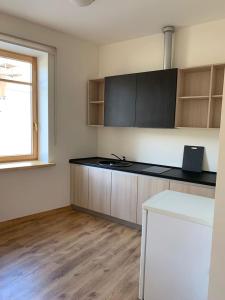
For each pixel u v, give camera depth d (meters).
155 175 2.95
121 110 3.51
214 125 2.97
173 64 3.30
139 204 3.12
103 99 3.98
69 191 3.90
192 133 3.19
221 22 2.91
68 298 1.88
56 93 3.54
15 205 3.24
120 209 3.31
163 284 1.72
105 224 3.34
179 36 3.22
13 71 3.33
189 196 1.98
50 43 3.37
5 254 2.48
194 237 1.55
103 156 4.21
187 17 2.87
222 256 1.31
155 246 1.73
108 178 3.39
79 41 3.76
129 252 2.59
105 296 1.91
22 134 3.53
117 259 2.45
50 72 3.44
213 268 1.35
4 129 3.33
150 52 3.53
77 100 3.85
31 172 3.37
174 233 1.63
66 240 2.83
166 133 3.43
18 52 3.31
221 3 2.52
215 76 2.87
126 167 3.34
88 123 4.01
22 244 2.70
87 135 4.08
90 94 3.97
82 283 2.06
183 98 3.02
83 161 3.78
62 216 3.60
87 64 3.93
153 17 2.90
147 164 3.63
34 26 3.16
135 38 3.66
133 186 3.16
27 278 2.11
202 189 2.61
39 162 3.54
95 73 4.09
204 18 2.89
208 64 2.79
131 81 3.37
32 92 3.54
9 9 2.75
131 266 2.33
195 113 3.12
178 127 3.05
